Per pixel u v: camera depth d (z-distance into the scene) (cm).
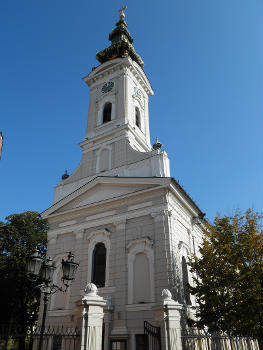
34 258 1149
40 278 1219
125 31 3772
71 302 2100
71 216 2461
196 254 2391
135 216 2119
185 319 1795
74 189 2658
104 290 1998
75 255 2264
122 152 2558
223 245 1869
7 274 2616
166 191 2061
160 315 1105
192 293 1853
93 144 2827
